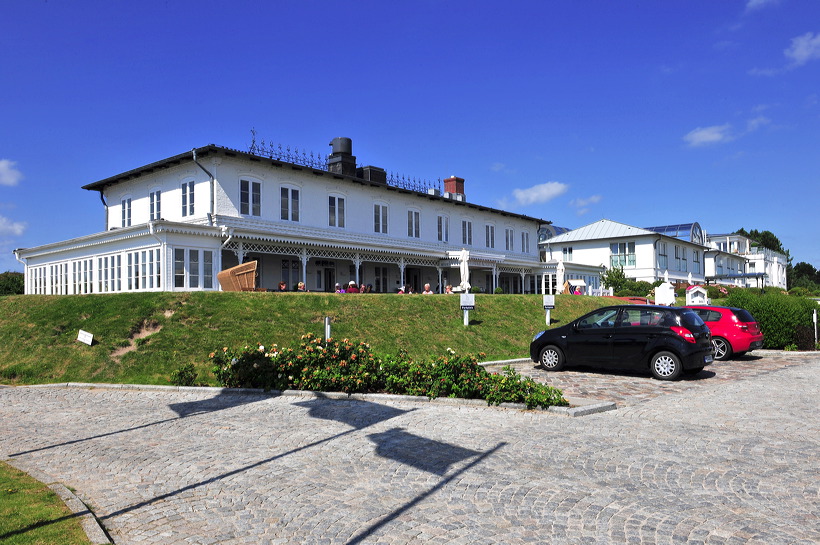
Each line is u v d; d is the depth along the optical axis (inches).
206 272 932.0
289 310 720.3
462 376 414.9
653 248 2146.9
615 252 2234.3
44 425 356.2
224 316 671.1
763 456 270.1
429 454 278.5
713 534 184.7
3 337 653.9
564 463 262.1
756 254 3248.0
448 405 397.4
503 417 357.1
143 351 585.0
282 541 183.9
